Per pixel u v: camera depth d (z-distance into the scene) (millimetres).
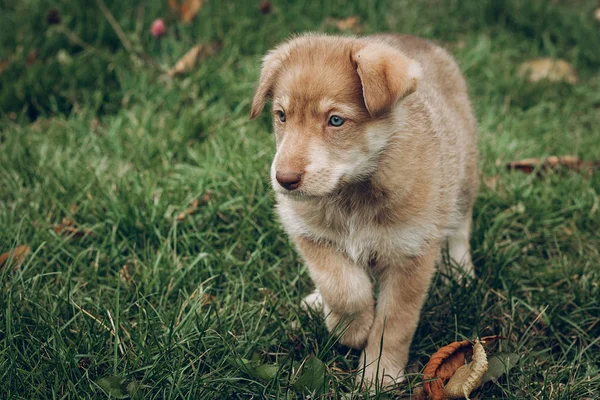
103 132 1909
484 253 1688
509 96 2027
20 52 2031
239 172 1783
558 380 1521
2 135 1900
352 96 1467
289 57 1508
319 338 1574
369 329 1557
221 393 1493
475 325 1594
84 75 1994
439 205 1532
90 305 1595
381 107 1445
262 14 2264
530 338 1586
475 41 2260
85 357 1527
